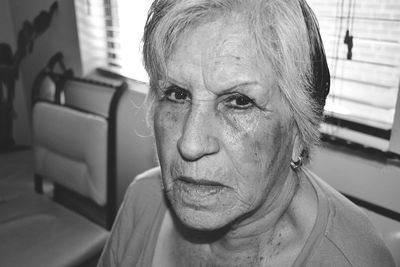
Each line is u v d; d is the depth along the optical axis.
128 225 0.70
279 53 0.41
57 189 1.69
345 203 0.57
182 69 0.41
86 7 1.71
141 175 0.73
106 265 0.73
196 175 0.43
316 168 1.03
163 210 0.64
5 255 1.20
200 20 0.41
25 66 2.13
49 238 1.30
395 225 0.89
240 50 0.40
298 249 0.52
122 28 1.62
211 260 0.57
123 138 1.58
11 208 1.49
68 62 1.84
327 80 0.49
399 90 0.88
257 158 0.44
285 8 0.42
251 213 0.49
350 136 1.00
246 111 0.43
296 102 0.44
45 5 1.87
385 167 0.90
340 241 0.51
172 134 0.46
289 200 0.53
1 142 2.21
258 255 0.54
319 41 0.47
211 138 0.42
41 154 1.62
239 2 0.40
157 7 0.45
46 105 1.57
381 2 0.90
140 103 1.47
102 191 1.40
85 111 1.46
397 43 0.90
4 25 2.12
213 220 0.44
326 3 1.00
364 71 0.98
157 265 0.61
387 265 0.54
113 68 1.70
